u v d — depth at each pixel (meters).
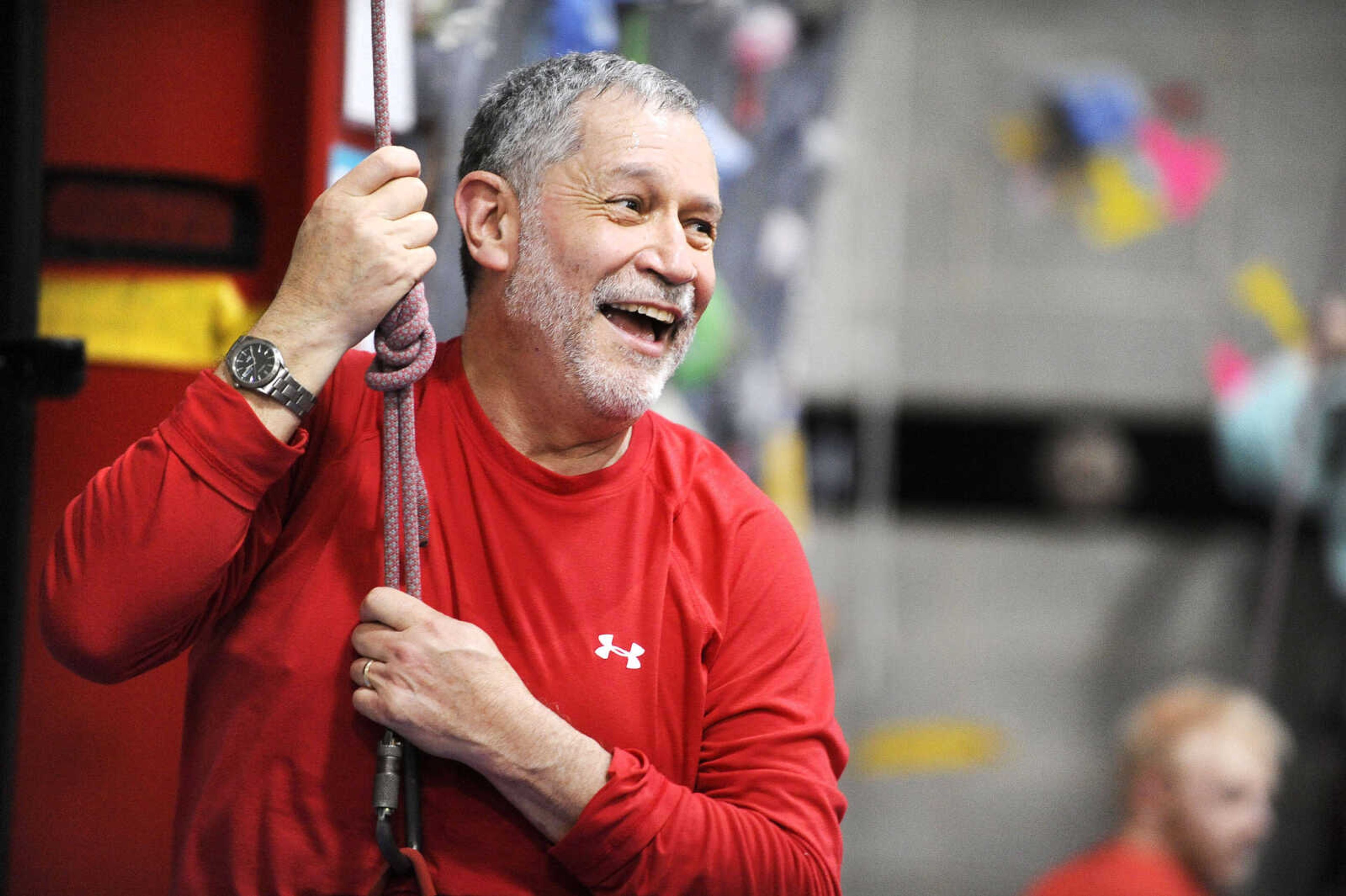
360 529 3.77
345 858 3.61
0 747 4.06
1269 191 16.38
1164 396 16.27
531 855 3.64
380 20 3.70
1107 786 12.92
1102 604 15.17
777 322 8.34
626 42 7.26
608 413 3.79
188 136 5.02
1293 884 12.06
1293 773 12.70
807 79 7.97
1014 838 12.44
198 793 3.74
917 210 16.44
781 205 8.09
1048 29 16.69
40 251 4.15
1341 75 16.34
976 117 16.45
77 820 4.96
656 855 3.50
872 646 14.63
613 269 3.70
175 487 3.42
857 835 12.55
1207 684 14.18
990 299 16.44
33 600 4.90
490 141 3.89
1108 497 15.86
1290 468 14.31
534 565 3.79
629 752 3.64
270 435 3.47
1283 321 16.17
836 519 15.69
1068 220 16.45
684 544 3.96
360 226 3.54
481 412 3.91
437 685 3.46
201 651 3.86
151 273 4.99
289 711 3.64
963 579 15.30
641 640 3.79
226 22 5.03
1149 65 16.58
